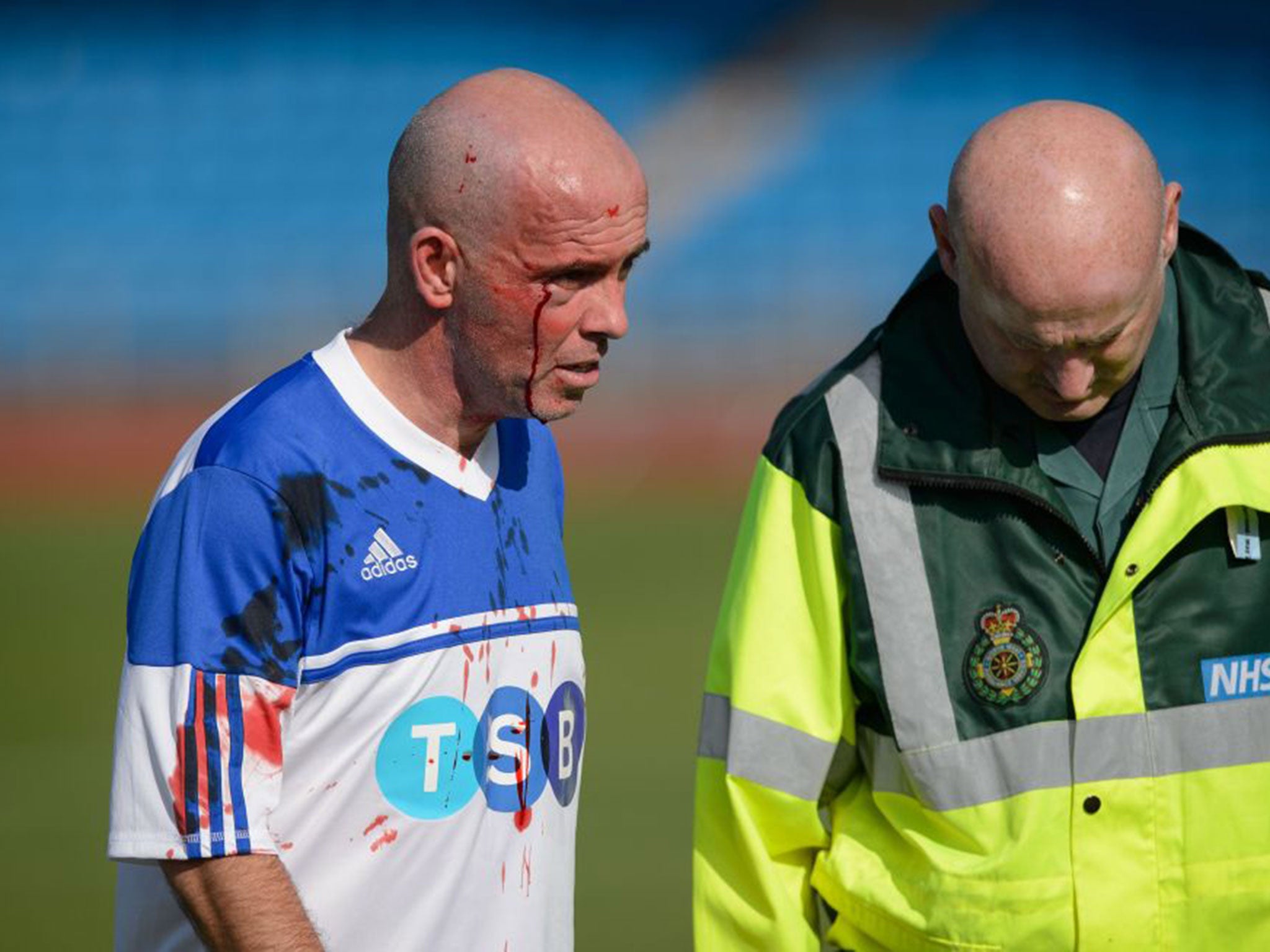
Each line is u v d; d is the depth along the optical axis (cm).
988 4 5797
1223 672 777
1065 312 718
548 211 663
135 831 653
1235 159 5744
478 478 717
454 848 690
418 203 680
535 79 695
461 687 695
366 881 676
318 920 670
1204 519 773
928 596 791
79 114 5684
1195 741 773
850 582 800
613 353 5050
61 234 5538
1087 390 742
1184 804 773
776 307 5397
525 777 716
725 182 5647
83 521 3866
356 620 674
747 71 5772
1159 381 791
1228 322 796
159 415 4881
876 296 5456
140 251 5522
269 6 5797
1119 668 773
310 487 668
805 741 809
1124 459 788
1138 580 766
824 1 5797
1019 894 774
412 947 683
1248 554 779
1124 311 724
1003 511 787
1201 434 773
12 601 3069
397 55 5816
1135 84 5806
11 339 5191
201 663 648
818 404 820
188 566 655
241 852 645
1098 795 769
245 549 654
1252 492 775
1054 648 779
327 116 5750
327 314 5416
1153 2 5803
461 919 693
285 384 689
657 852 1769
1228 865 773
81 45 5731
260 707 653
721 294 5425
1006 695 780
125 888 708
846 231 5628
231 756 647
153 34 5759
